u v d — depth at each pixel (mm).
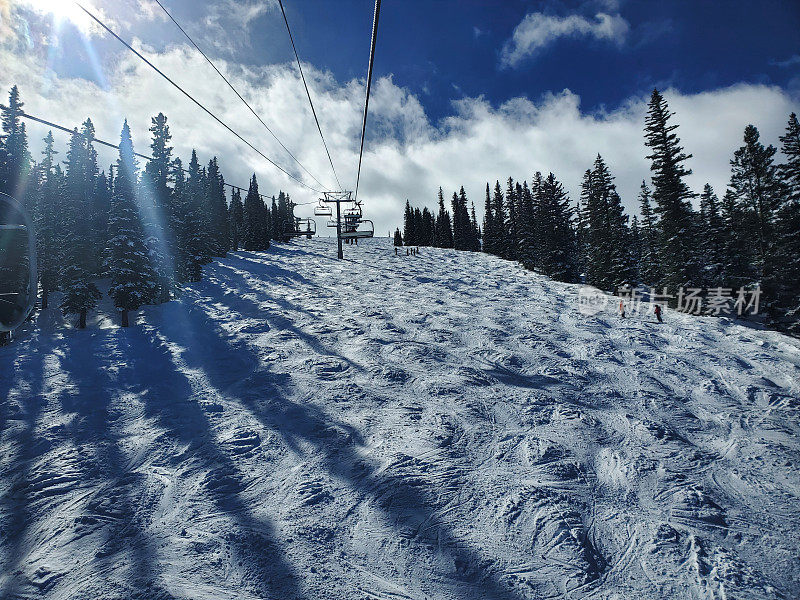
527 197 58750
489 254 78938
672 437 11359
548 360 17906
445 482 8953
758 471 9781
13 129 36031
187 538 7328
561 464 9773
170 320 23938
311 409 12594
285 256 61219
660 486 9078
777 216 32594
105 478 9289
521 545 7246
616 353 19438
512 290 37781
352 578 6543
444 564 6867
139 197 27062
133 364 17094
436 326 22859
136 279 24750
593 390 14844
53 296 35062
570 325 24891
